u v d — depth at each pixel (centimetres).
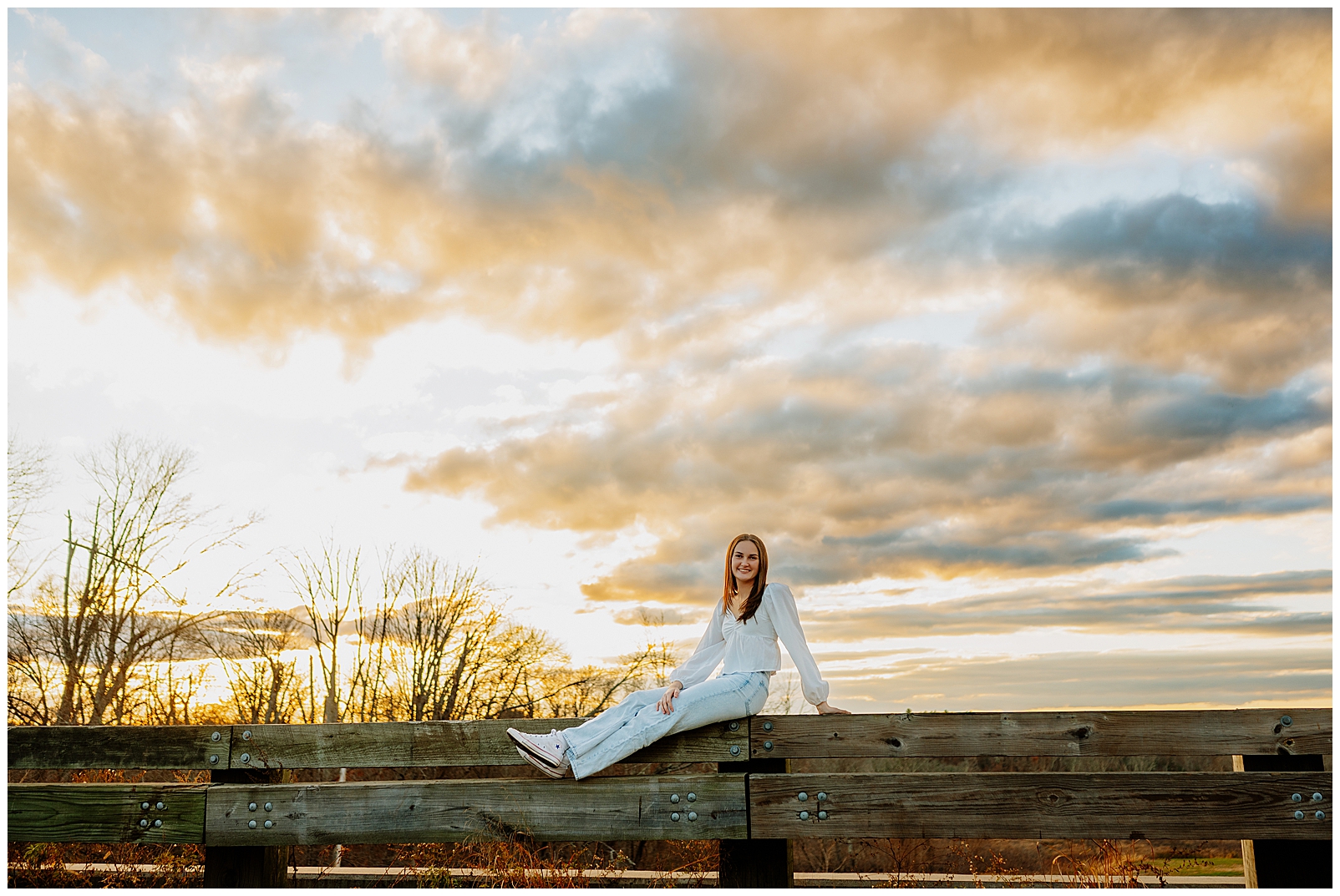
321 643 1627
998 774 452
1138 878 542
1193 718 450
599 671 1645
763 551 509
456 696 1636
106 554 1516
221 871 484
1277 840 452
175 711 1522
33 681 1434
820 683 471
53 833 479
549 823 464
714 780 462
